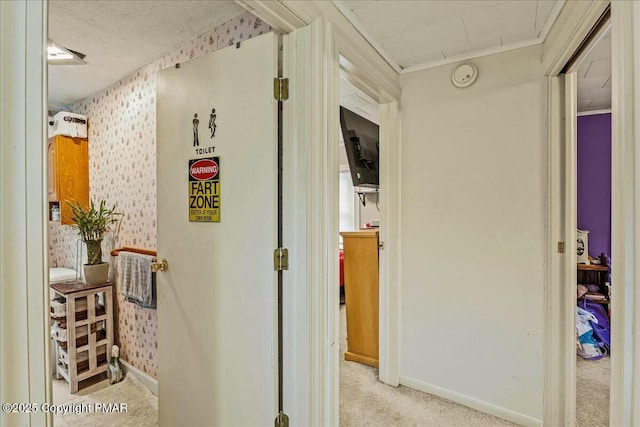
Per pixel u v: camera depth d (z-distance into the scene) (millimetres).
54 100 2844
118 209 2453
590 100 2838
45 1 543
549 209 1729
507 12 1519
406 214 2180
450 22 1603
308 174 1293
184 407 1599
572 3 1305
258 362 1351
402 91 2186
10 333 501
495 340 1890
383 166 2252
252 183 1355
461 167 1989
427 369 2109
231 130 1410
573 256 1703
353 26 1594
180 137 1597
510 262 1848
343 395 2086
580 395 2086
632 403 792
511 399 1841
